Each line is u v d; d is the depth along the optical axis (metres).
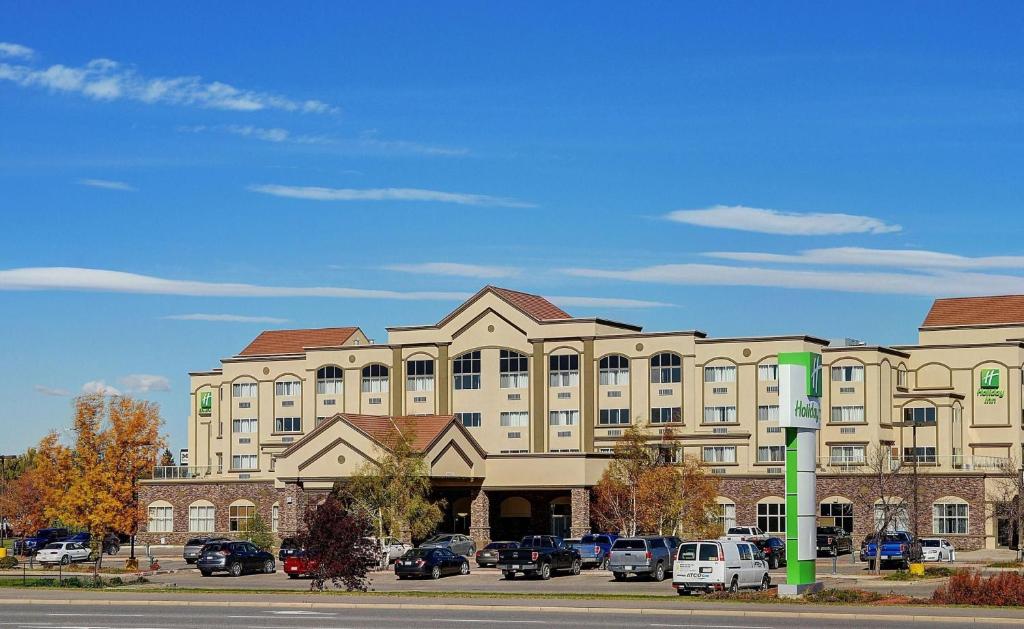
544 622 40.41
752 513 98.31
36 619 42.31
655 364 104.50
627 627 38.72
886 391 101.81
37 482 81.62
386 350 112.69
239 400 120.50
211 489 110.88
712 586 52.28
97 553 79.19
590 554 76.94
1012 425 101.38
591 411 105.62
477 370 109.25
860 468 96.56
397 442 87.12
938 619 40.72
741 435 101.25
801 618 41.75
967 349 103.38
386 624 39.91
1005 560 84.38
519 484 95.50
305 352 116.50
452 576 71.00
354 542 54.97
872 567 76.19
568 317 113.81
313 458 92.12
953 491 91.94
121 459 80.06
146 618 42.44
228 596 51.00
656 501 86.62
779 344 101.19
